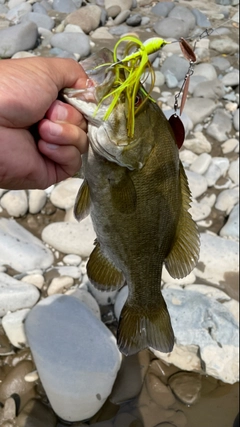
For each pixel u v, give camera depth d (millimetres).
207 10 1798
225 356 852
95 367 781
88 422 791
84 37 1431
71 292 906
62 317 831
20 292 875
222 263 1007
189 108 1382
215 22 1751
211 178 1216
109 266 566
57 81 470
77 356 788
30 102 448
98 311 896
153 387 830
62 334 811
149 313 587
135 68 454
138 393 825
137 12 1656
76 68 491
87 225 1028
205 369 846
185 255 542
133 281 556
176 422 803
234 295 980
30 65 461
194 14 1705
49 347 793
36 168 483
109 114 449
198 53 1623
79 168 492
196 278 994
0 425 757
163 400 822
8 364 831
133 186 480
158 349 598
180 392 826
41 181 497
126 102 454
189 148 1294
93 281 573
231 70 1619
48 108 462
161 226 516
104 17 1568
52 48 1401
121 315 599
